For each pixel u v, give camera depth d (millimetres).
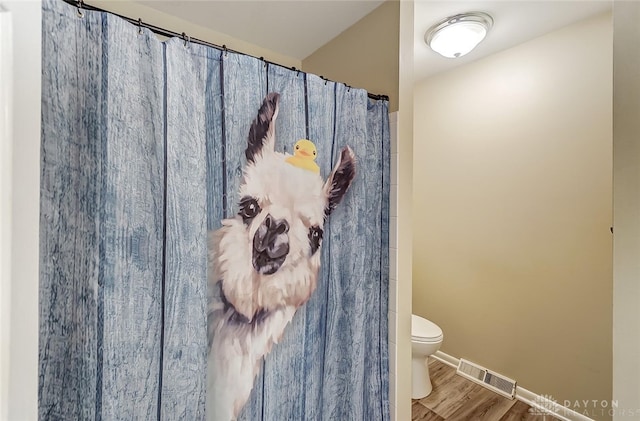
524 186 1858
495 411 1797
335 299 1146
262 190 952
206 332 848
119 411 716
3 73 463
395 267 1254
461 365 2199
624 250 421
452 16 1547
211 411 878
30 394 500
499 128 1977
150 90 771
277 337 987
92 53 714
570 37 1640
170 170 789
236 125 911
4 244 464
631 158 416
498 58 1972
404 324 1283
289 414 1019
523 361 1883
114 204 714
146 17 1336
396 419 1257
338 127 1132
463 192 2199
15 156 482
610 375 1545
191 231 819
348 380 1173
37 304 514
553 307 1743
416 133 2529
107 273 706
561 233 1702
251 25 1466
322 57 1675
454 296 2275
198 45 854
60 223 690
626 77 423
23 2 499
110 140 709
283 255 996
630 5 423
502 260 1981
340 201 1149
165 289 783
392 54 1258
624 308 420
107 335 704
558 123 1700
